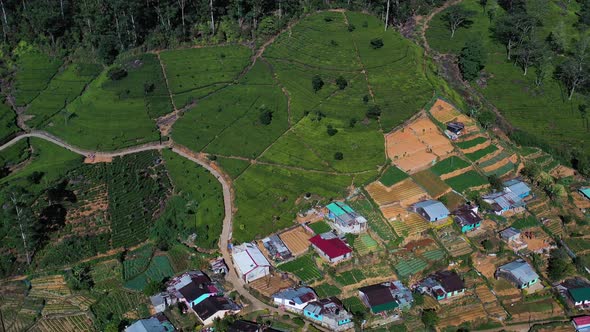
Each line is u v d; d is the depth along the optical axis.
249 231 137.12
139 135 164.88
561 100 186.00
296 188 146.50
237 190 147.75
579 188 156.62
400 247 133.38
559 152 167.50
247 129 165.50
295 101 173.75
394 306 119.50
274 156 156.25
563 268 128.50
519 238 138.25
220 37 198.62
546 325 120.75
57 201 144.75
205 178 152.62
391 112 168.88
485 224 141.62
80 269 129.50
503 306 124.12
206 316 118.44
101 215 142.62
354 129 162.62
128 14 194.75
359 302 122.44
